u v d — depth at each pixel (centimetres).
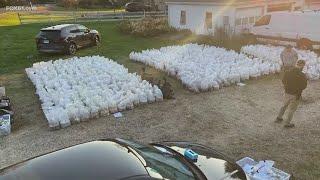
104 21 3775
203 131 990
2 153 934
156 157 519
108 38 2727
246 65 1566
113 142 529
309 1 2880
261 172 696
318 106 1142
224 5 2516
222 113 1112
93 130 1037
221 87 1370
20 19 3872
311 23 1981
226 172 565
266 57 1717
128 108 1170
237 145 895
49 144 969
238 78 1412
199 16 2708
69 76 1488
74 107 1127
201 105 1187
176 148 638
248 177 587
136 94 1198
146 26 2822
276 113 1095
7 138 1023
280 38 2141
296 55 1357
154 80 1401
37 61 2048
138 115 1124
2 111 1149
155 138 963
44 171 445
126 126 1050
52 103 1207
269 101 1206
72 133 1027
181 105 1194
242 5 2505
